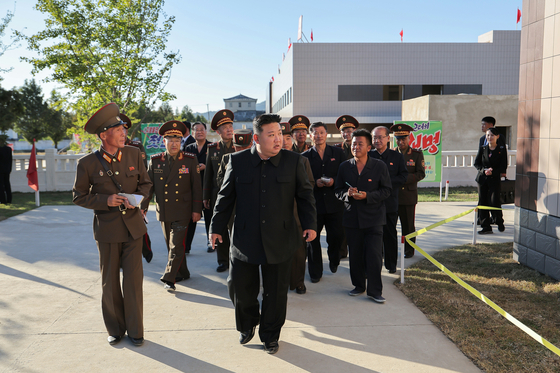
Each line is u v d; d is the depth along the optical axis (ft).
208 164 18.15
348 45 113.50
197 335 12.00
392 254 17.49
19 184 47.88
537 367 10.09
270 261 10.53
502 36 114.73
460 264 18.61
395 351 11.00
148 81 54.80
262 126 10.51
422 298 14.46
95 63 52.65
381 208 14.76
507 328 12.11
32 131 133.69
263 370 10.13
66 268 18.35
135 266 11.44
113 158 11.32
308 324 12.68
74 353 10.93
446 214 30.96
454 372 10.00
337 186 15.33
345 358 10.66
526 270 17.35
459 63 114.62
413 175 19.30
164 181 15.88
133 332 11.32
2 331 12.16
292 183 10.97
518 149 18.51
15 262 19.22
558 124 15.85
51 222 28.84
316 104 114.73
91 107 55.77
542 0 16.67
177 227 15.84
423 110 56.70
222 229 11.28
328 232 17.51
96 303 14.34
